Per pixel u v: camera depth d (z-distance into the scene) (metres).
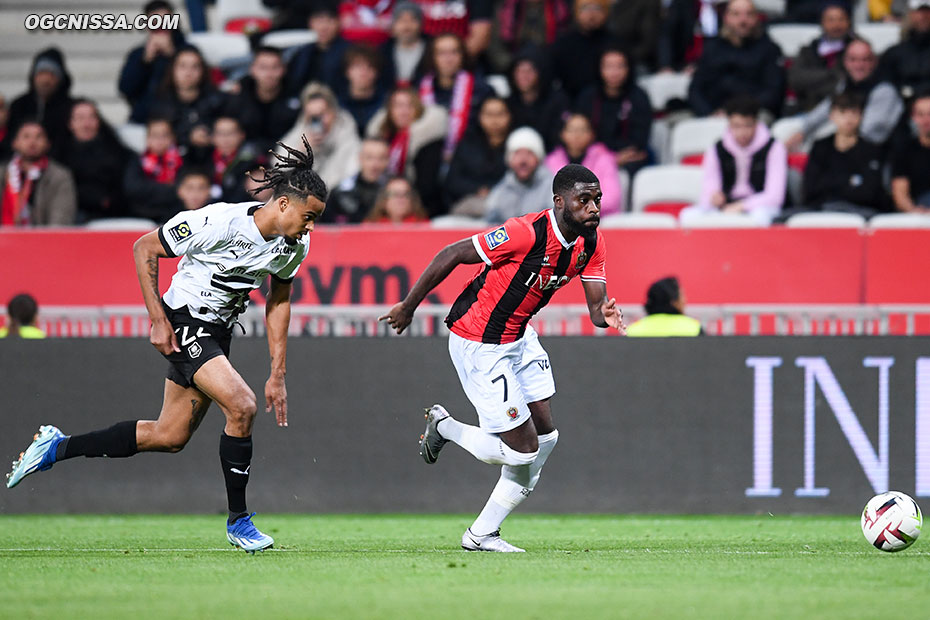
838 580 18.17
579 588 17.22
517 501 22.98
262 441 34.38
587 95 48.34
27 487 34.59
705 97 49.88
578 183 21.00
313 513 34.22
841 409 33.22
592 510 33.72
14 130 50.88
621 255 40.31
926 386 32.94
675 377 33.62
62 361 34.44
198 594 16.58
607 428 33.78
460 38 50.09
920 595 16.56
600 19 49.78
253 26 59.12
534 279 21.56
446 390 34.09
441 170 48.25
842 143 44.84
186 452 34.44
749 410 33.44
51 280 41.59
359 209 45.56
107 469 34.56
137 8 60.50
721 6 53.38
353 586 17.39
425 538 26.91
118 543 25.47
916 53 48.28
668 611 15.09
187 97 49.75
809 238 39.91
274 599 16.09
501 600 15.99
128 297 41.47
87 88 58.94
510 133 46.84
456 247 21.55
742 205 44.41
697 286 40.19
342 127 48.00
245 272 21.52
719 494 33.44
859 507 33.09
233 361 34.41
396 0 55.75
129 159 48.88
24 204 46.81
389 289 40.22
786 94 50.66
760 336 33.44
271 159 47.78
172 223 21.25
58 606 15.52
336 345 34.38
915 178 45.53
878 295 39.81
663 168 46.59
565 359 33.94
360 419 34.25
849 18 50.22
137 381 34.34
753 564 20.50
